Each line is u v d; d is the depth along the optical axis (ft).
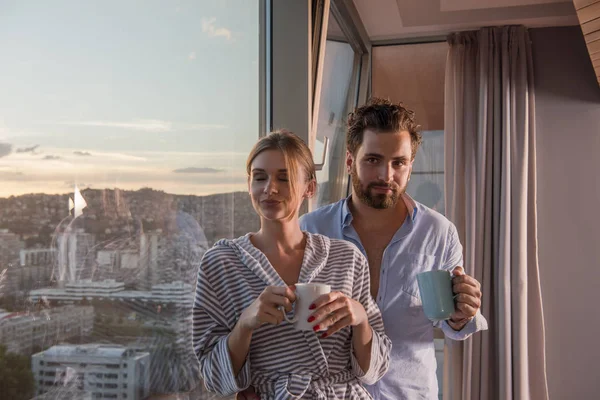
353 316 3.47
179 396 4.17
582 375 11.18
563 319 11.30
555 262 11.38
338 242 4.11
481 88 10.94
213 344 3.65
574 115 11.43
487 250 10.68
